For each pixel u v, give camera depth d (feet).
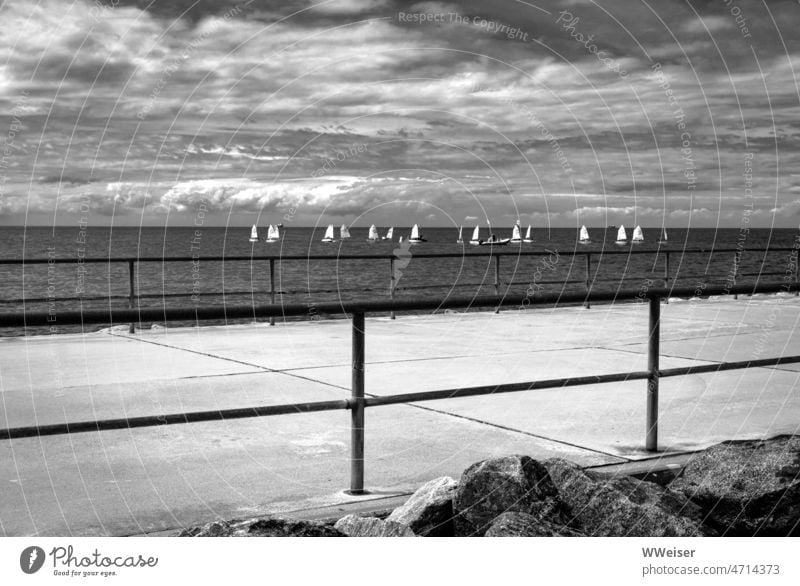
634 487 11.93
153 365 24.44
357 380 12.73
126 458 14.64
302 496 12.60
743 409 18.83
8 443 15.52
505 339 30.89
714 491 11.80
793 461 12.02
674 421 17.65
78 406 18.54
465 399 19.77
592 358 25.80
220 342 30.14
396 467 14.24
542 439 16.03
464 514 11.00
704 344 29.14
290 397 19.60
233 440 15.98
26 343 29.78
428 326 35.42
